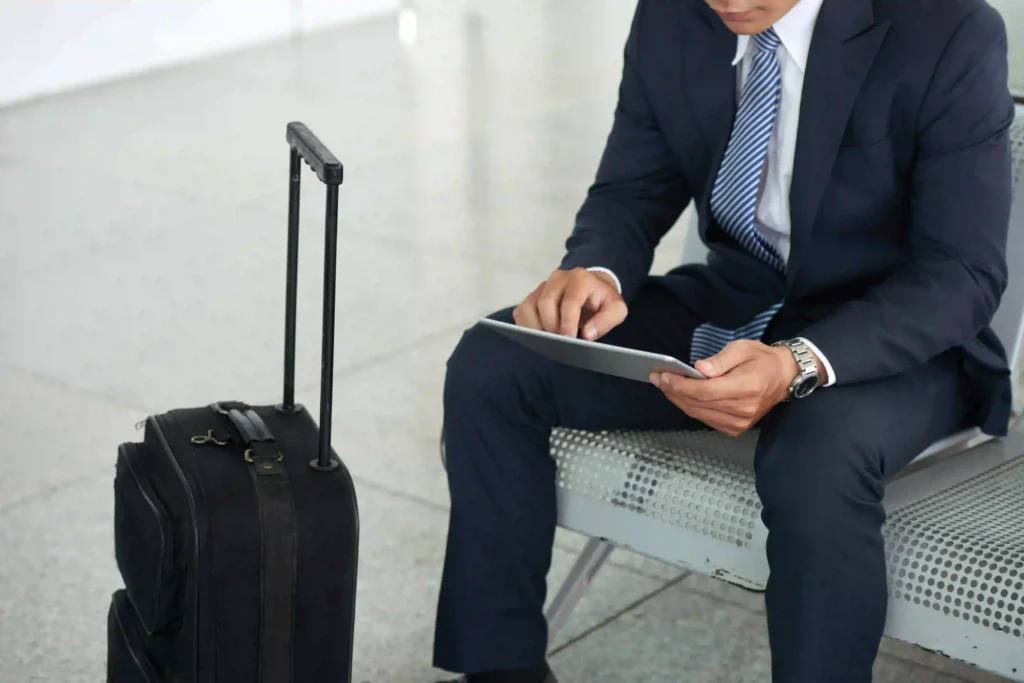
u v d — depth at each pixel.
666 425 1.87
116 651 1.84
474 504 1.84
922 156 1.72
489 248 4.12
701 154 1.93
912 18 1.72
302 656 1.69
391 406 3.12
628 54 1.99
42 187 4.50
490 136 5.20
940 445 1.84
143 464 1.74
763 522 1.62
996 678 2.15
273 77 5.92
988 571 1.55
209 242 4.07
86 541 2.53
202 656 1.63
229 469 1.67
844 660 1.58
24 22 5.47
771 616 1.60
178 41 6.15
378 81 5.90
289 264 1.80
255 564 1.62
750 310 1.92
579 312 1.79
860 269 1.83
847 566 1.56
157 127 5.20
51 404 3.07
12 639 2.21
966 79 1.68
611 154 2.05
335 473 1.70
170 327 3.49
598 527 1.83
